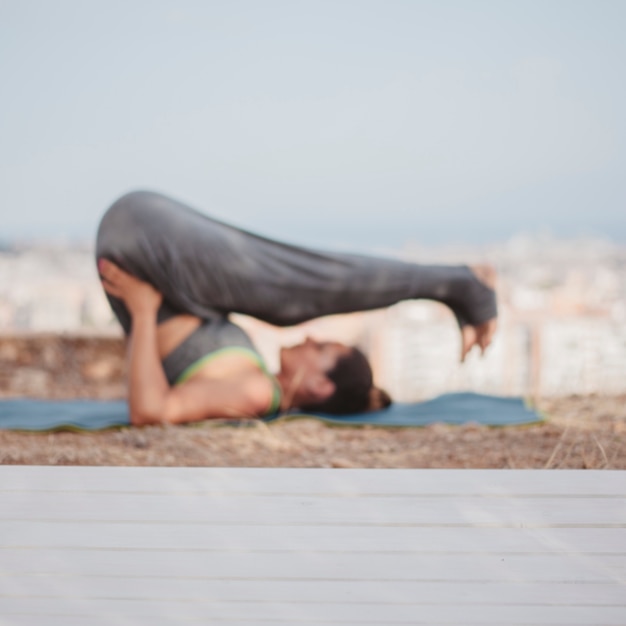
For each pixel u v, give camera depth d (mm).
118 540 1897
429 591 1798
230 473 2145
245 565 1851
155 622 1773
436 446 3529
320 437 3738
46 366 5867
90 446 3494
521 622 1763
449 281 4312
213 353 3996
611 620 1764
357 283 4176
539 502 2008
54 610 1792
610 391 4840
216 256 3965
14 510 1974
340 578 1827
